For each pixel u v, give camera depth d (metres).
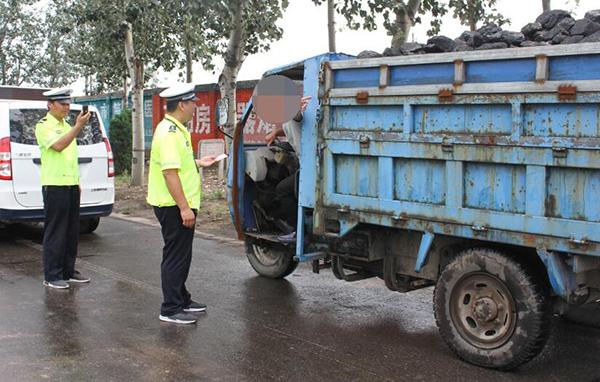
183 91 5.30
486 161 4.29
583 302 4.30
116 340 4.91
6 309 5.66
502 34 4.84
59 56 24.20
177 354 4.64
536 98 4.05
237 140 6.52
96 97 23.08
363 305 5.98
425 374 4.35
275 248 6.65
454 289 4.59
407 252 5.15
